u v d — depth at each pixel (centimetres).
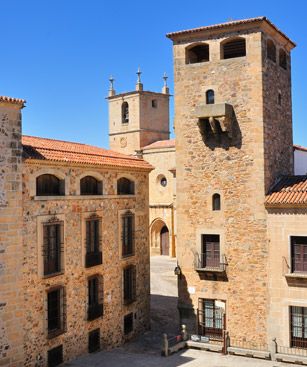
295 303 2672
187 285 3005
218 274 2892
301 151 3688
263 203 2786
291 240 2705
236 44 3075
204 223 2966
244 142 2856
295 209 2684
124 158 3284
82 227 2773
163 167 6062
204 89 2980
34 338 2434
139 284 3309
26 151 2461
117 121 6919
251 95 2841
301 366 2558
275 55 3039
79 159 2745
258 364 2591
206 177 2969
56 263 2605
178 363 2625
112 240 3038
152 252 6303
